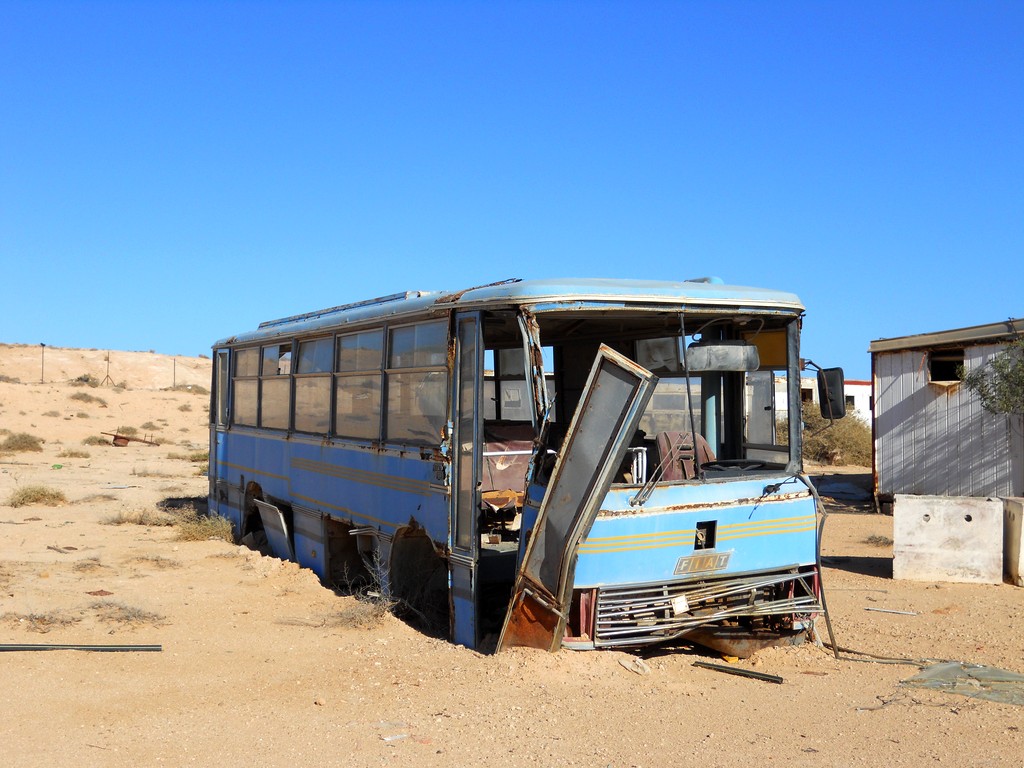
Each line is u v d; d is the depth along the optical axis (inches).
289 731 252.1
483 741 243.9
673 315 323.9
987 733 254.5
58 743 241.3
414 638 358.3
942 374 848.3
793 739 248.7
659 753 237.3
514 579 344.2
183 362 3688.5
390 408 400.2
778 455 349.7
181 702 279.4
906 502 505.7
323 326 472.4
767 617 347.9
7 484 975.0
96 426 2030.0
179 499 831.1
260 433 567.2
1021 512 490.3
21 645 333.4
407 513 378.6
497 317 336.8
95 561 513.0
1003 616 415.2
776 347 351.3
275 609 415.2
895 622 402.6
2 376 2736.2
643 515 308.7
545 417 310.0
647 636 313.6
